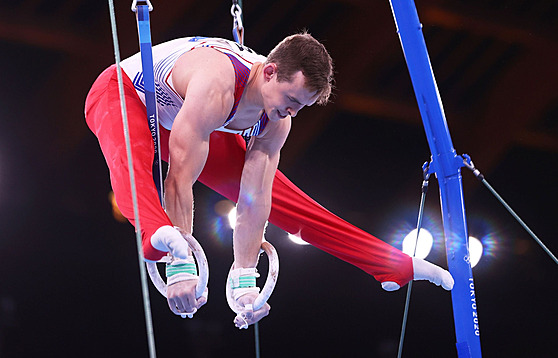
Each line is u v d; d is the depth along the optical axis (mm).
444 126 5035
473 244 9578
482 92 10125
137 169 3709
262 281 9742
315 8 9852
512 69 10086
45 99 9438
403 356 9445
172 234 3221
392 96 10125
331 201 10039
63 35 9422
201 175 4793
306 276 9664
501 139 10102
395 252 4805
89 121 4395
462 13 10062
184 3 9617
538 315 9516
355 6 9883
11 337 8906
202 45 4078
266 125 4309
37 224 9328
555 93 10000
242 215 4430
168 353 9156
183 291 3629
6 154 9375
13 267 9164
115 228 9406
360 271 9641
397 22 5043
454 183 5020
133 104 4137
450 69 10148
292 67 3771
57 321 9062
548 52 9984
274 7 9805
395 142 10117
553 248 9773
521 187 10008
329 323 9539
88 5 9422
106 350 9031
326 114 10141
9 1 9281
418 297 9570
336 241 4801
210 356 9234
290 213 4762
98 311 9156
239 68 3939
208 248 9703
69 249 9312
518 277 9711
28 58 9383
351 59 10133
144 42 3775
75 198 9438
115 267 9312
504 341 9438
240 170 4688
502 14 10008
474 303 4961
